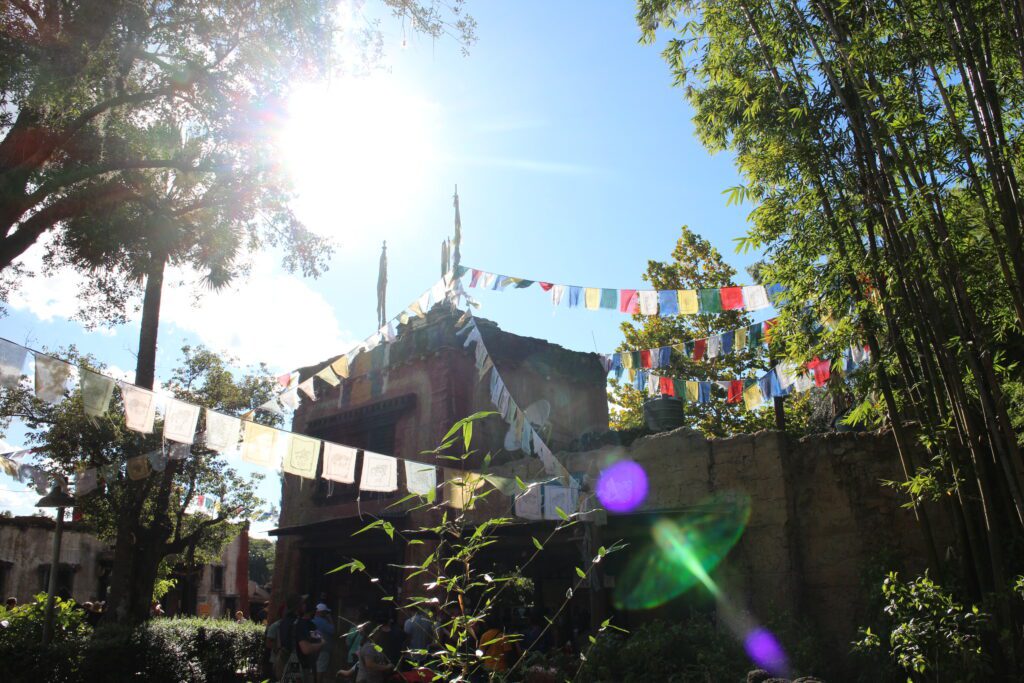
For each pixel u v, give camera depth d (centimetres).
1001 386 693
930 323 680
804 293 747
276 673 1109
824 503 948
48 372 674
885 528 899
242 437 801
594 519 948
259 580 5434
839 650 877
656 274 2277
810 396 1397
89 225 1077
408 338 1644
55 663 1145
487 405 1567
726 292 958
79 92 988
